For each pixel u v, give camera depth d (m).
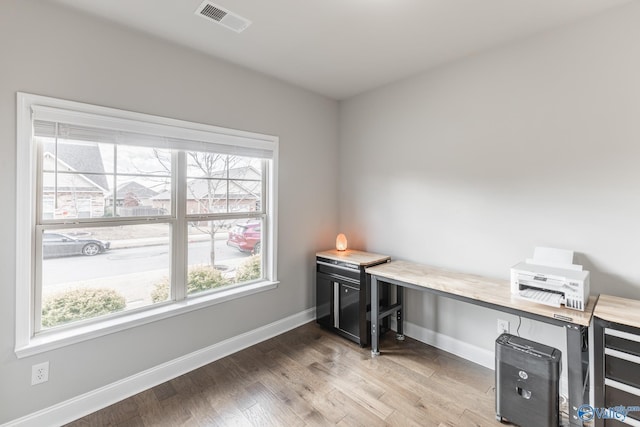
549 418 1.66
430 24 2.03
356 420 1.84
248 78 2.70
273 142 2.91
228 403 2.00
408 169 2.94
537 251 2.12
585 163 1.98
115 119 1.98
